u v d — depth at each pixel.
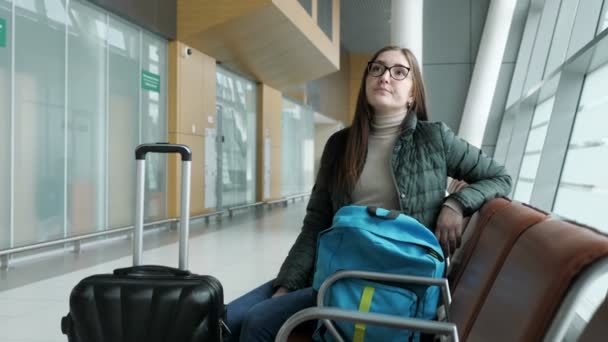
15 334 3.06
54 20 6.14
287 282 1.91
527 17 6.51
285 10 9.34
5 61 5.46
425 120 2.00
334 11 14.59
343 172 1.94
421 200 1.81
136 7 7.53
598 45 3.07
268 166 14.12
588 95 3.80
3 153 5.45
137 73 7.86
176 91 8.79
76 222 6.55
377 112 1.94
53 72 6.14
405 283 1.54
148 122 8.19
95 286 1.73
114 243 6.92
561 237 0.92
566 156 4.02
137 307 1.69
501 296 1.11
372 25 18.78
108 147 7.18
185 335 1.68
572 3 5.54
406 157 1.84
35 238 5.88
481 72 6.02
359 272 1.53
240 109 12.40
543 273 0.88
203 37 9.00
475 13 6.36
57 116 6.21
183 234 2.06
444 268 1.63
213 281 1.80
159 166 8.59
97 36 6.92
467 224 1.91
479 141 6.14
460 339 1.33
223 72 11.30
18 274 4.86
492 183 1.78
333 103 22.14
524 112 5.89
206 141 9.93
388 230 1.58
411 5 5.49
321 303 1.53
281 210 13.73
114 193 7.32
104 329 1.69
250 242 7.04
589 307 2.46
